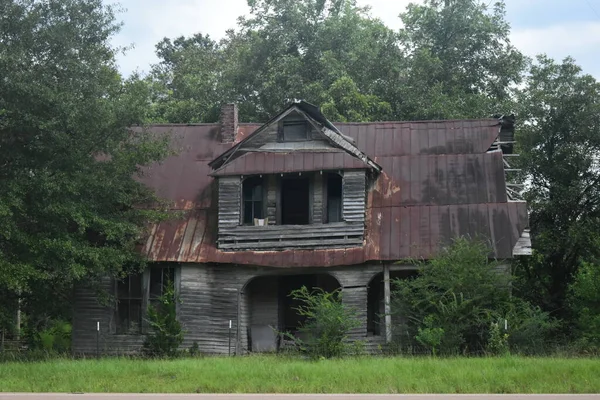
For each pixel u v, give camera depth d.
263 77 43.81
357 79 43.50
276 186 28.70
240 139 32.03
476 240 25.56
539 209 36.47
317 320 24.20
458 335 23.31
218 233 28.08
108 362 19.70
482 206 27.28
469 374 15.62
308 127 28.48
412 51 46.78
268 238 27.80
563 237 35.72
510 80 46.34
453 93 43.59
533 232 37.62
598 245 32.62
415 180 28.81
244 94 45.56
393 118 41.66
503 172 28.42
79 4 24.98
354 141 30.77
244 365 18.36
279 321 29.19
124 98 25.55
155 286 28.28
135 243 27.94
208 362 19.72
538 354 22.56
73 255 23.70
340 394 13.73
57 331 33.78
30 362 20.66
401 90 42.12
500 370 16.19
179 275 27.98
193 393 14.42
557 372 15.82
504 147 31.58
